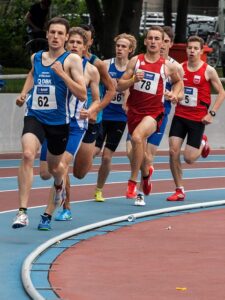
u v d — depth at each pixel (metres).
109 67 24.50
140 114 23.17
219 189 28.06
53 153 18.70
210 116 24.77
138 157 23.23
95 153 24.20
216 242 18.61
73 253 17.22
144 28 72.44
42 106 18.20
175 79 23.41
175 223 21.00
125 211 22.81
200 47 24.73
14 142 36.44
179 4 61.56
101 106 20.50
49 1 43.75
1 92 36.84
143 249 17.73
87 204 23.92
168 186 28.34
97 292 14.23
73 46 20.17
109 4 50.53
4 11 60.03
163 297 13.95
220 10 72.56
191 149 25.00
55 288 14.45
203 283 14.91
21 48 58.03
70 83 17.80
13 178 29.28
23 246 17.94
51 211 19.73
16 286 14.68
